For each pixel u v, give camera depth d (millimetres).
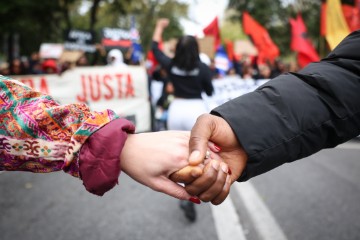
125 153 884
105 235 2873
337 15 4949
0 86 885
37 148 872
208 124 857
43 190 4035
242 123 879
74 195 3848
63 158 880
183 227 3004
